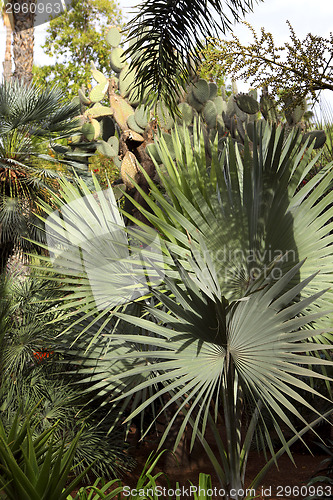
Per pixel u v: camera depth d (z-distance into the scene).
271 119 5.38
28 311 3.38
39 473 2.10
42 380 3.27
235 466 2.78
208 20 4.04
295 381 2.35
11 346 3.18
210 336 2.54
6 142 4.44
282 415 2.39
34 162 4.59
